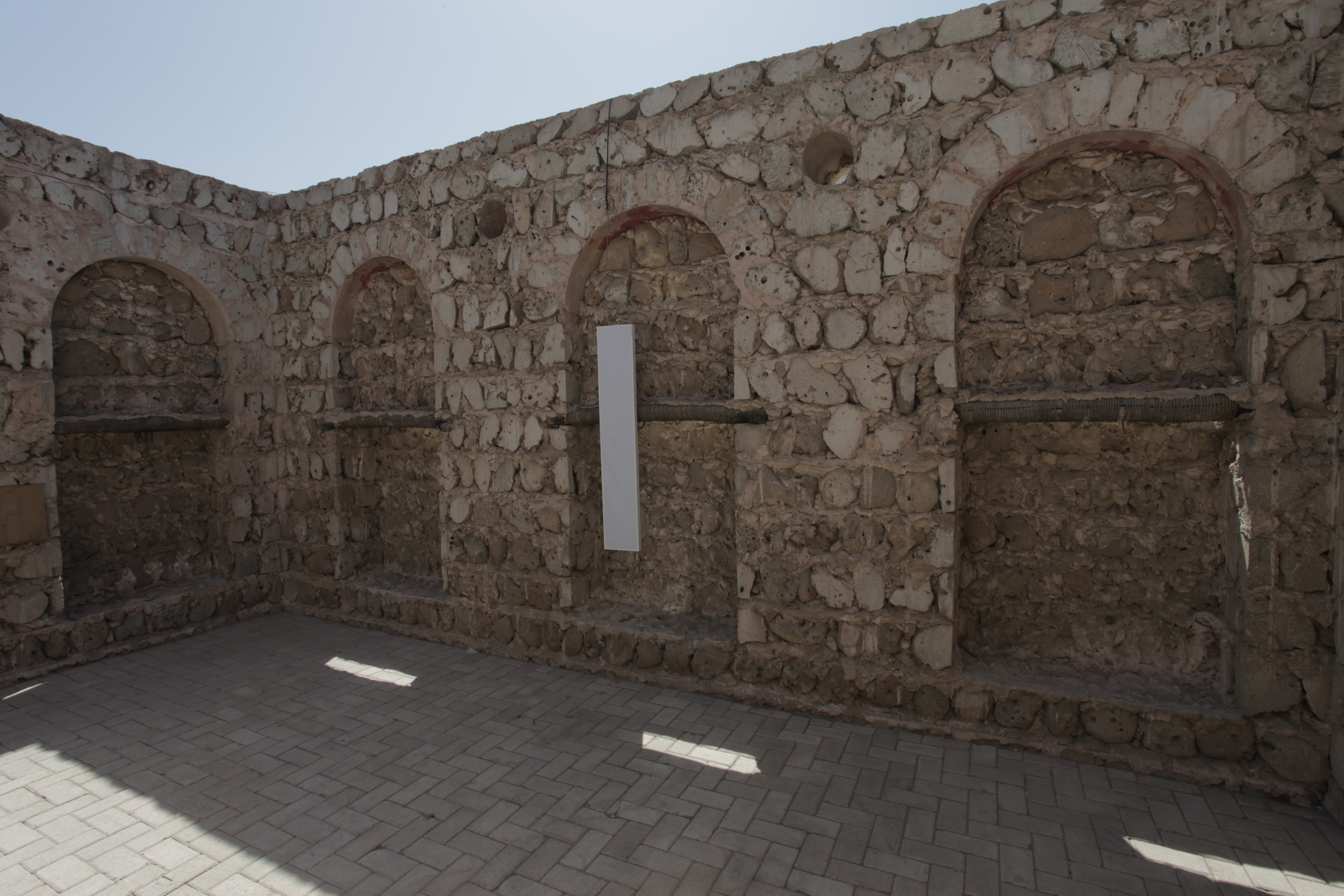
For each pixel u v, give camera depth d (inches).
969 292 168.2
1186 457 158.1
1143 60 142.4
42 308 217.6
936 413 163.9
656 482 217.3
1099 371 159.0
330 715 184.4
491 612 230.5
